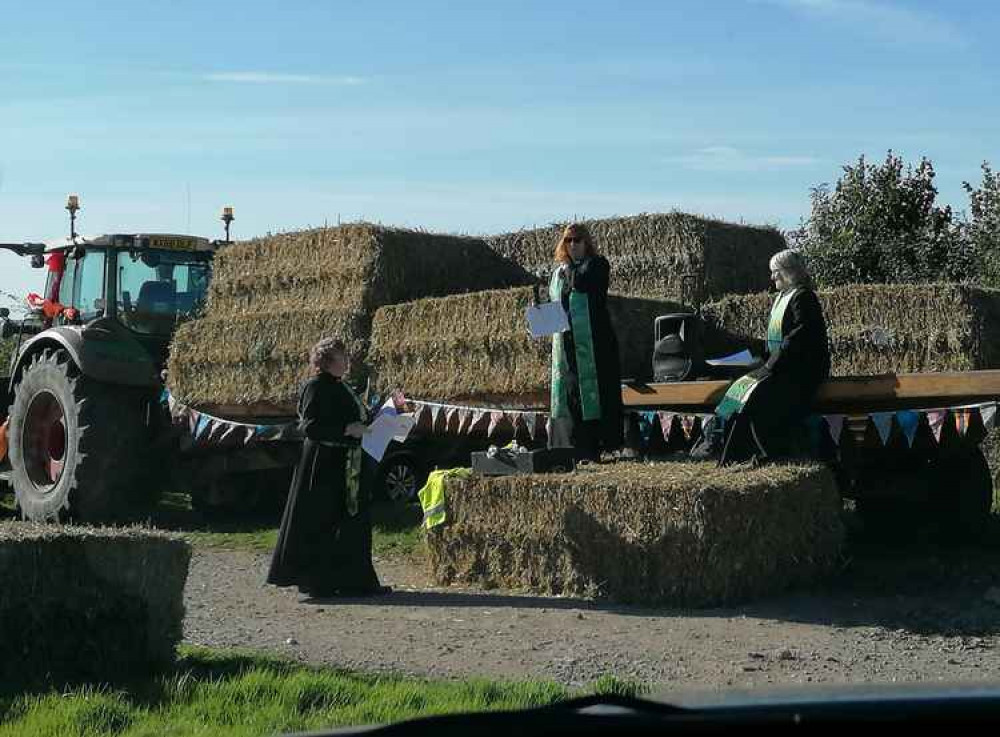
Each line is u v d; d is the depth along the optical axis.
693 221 11.08
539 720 1.97
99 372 11.72
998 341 9.35
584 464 8.89
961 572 8.74
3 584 5.70
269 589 8.76
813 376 8.47
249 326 11.73
